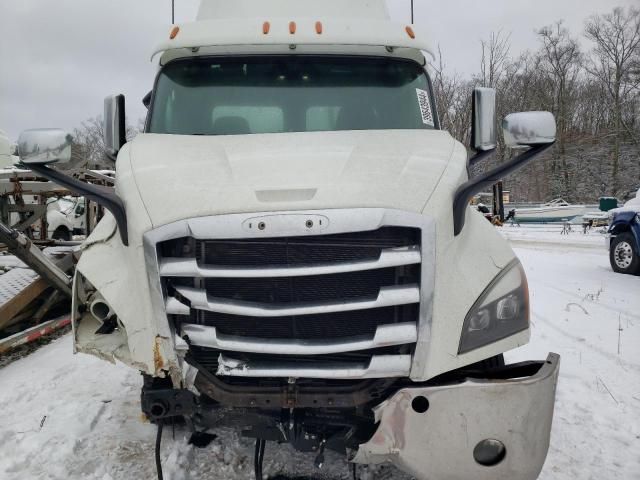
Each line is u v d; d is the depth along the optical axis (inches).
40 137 105.8
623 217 432.8
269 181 102.3
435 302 96.5
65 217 463.2
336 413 106.1
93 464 130.7
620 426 153.4
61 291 226.4
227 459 133.4
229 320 100.6
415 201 98.4
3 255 261.7
